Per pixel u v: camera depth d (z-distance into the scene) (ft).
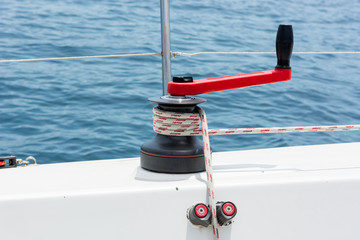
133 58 25.23
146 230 4.82
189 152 5.30
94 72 23.03
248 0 41.22
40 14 32.45
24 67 23.02
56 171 5.52
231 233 4.97
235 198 5.02
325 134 17.63
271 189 5.08
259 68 24.52
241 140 16.61
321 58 28.22
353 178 5.23
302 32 33.65
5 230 4.62
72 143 16.05
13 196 4.66
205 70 23.67
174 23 32.37
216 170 5.54
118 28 30.48
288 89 22.31
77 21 31.45
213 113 18.92
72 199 4.71
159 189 4.86
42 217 4.67
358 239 5.18
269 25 34.04
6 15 31.68
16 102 19.17
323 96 21.83
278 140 16.70
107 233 4.75
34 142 16.05
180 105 5.23
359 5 42.80
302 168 5.63
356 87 23.36
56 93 20.26
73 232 4.70
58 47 26.22
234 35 30.45
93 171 5.49
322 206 5.15
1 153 15.16
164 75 6.76
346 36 33.32
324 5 42.09
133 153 15.49
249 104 20.13
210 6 37.88
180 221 4.87
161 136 5.46
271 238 5.04
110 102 19.61
